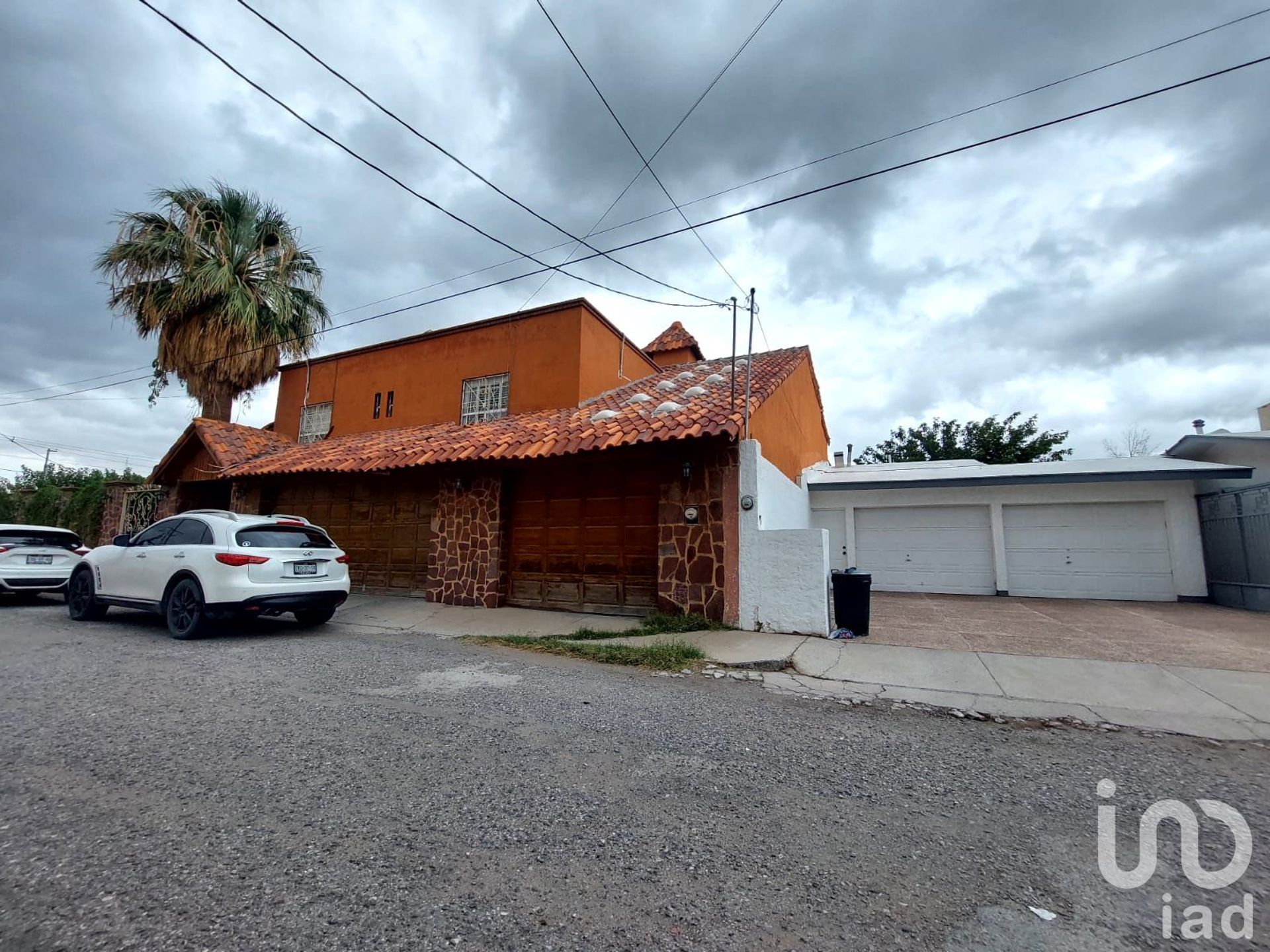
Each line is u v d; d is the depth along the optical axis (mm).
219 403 16172
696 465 9000
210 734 4070
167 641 7453
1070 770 3895
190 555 7711
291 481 14227
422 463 10633
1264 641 8070
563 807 3129
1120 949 2117
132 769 3486
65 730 4117
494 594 10531
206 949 2006
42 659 6297
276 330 16078
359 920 2178
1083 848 2859
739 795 3359
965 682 6062
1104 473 13430
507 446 10102
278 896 2305
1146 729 4758
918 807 3275
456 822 2938
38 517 20219
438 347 14766
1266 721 4895
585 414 11047
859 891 2459
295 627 8930
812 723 4809
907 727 4785
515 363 13531
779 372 12172
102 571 8781
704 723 4676
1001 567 14492
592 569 9992
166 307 14781
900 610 11391
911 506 15516
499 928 2154
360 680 5676
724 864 2637
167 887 2350
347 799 3164
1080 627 9203
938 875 2592
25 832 2756
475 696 5203
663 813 3102
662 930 2176
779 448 12016
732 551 8594
